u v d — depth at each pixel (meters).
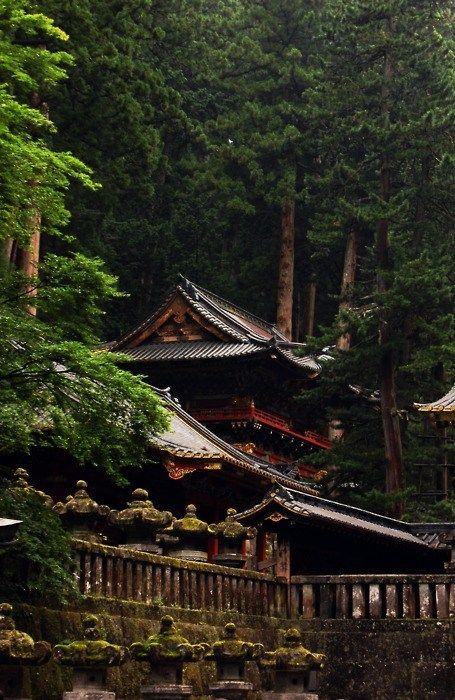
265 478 37.59
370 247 62.53
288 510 25.39
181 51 59.91
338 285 69.44
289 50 67.00
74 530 20.66
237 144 66.00
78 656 16.05
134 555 20.75
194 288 58.66
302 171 66.81
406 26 52.00
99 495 31.98
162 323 58.62
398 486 47.75
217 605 23.03
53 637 18.06
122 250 68.31
